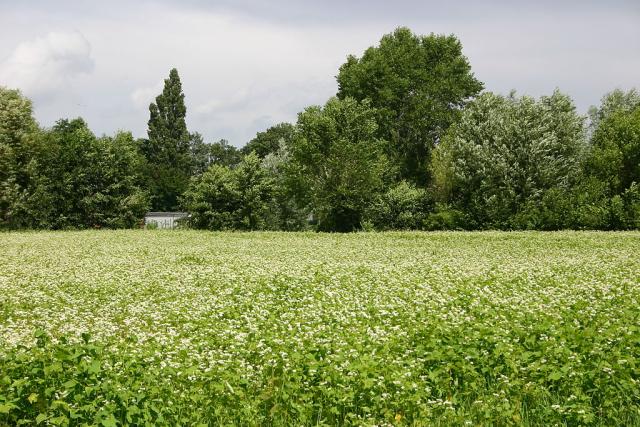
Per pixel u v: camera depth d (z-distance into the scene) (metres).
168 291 18.62
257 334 11.48
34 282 20.73
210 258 29.17
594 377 8.30
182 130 118.56
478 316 13.15
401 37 78.12
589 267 22.95
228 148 163.00
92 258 29.48
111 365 8.99
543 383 8.53
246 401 7.98
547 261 26.05
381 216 63.72
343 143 62.56
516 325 11.35
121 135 68.12
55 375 8.00
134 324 13.46
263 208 65.69
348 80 75.31
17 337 11.45
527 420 7.59
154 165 112.75
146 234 50.75
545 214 51.41
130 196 66.25
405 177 75.12
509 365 8.96
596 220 48.53
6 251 33.84
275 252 32.81
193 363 9.46
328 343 10.37
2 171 58.47
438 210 60.44
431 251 32.94
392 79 72.88
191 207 65.38
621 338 10.09
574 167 55.56
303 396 7.87
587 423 7.37
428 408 7.84
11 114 59.81
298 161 66.19
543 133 56.03
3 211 58.91
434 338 10.26
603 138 58.31
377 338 10.81
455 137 61.72
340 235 47.97
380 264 25.59
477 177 58.44
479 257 29.14
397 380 8.25
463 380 8.84
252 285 19.02
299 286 18.80
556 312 13.51
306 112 67.88
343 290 17.59
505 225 53.78
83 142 64.44
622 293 16.14
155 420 7.17
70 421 6.96
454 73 75.88
